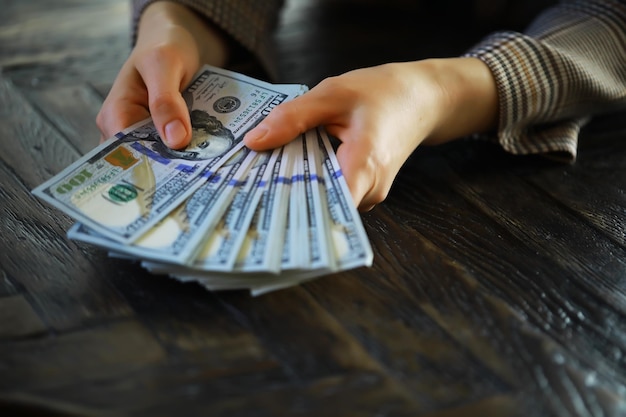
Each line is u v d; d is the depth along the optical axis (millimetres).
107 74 1169
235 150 775
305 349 626
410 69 825
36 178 886
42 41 1285
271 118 748
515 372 614
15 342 624
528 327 668
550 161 948
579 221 831
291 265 634
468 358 626
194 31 991
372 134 729
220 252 653
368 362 616
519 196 873
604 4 1001
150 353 616
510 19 1341
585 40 959
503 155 960
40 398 566
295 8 1432
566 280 734
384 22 1376
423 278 724
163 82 799
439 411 571
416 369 611
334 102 748
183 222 683
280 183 722
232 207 702
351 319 664
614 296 716
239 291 692
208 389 582
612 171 931
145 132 806
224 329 645
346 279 715
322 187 712
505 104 898
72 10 1432
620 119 1063
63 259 736
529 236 800
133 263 729
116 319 654
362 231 661
